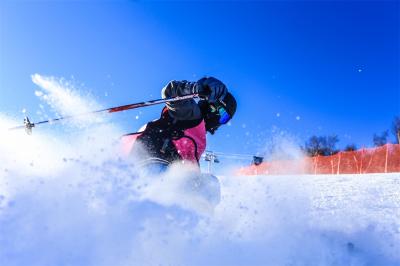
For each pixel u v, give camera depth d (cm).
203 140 288
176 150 274
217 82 281
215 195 270
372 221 276
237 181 435
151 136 276
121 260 170
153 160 267
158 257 177
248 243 209
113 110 308
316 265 182
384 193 472
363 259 188
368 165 1717
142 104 297
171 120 282
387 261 186
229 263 180
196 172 275
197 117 287
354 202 387
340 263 183
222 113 301
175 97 275
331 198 418
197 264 176
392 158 1680
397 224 265
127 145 275
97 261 166
